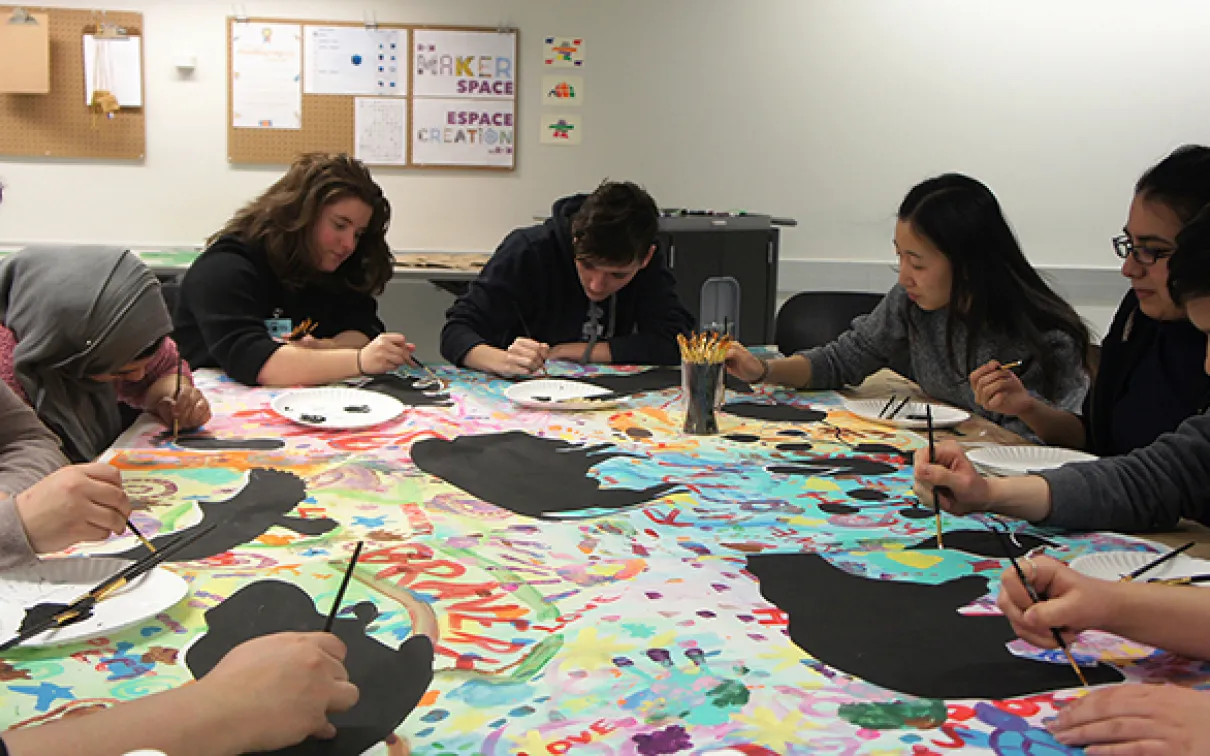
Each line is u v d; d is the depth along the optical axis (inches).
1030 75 177.3
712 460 65.5
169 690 31.0
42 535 43.1
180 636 37.9
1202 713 30.7
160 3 162.1
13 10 158.6
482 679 35.1
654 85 173.2
